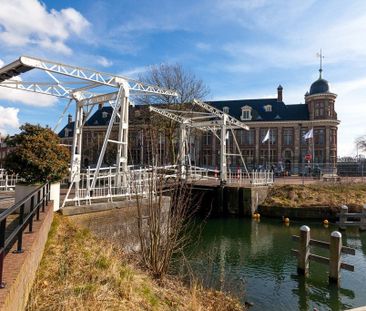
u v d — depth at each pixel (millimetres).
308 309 8711
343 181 27328
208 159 54469
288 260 12680
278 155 51750
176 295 6926
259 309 8555
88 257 6574
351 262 12625
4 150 48438
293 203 22172
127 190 12188
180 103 30609
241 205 22297
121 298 5270
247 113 54344
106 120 58719
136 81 14297
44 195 7828
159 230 7918
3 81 12602
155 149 9094
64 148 9938
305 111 52344
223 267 11617
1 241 3240
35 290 4789
